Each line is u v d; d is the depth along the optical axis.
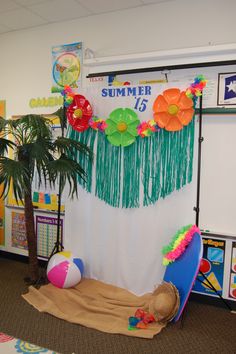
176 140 2.40
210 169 2.47
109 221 2.64
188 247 2.30
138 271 2.56
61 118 2.75
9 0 2.61
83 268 2.72
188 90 2.28
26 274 3.09
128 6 2.68
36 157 2.44
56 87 3.08
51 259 2.69
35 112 3.23
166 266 2.46
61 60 3.03
